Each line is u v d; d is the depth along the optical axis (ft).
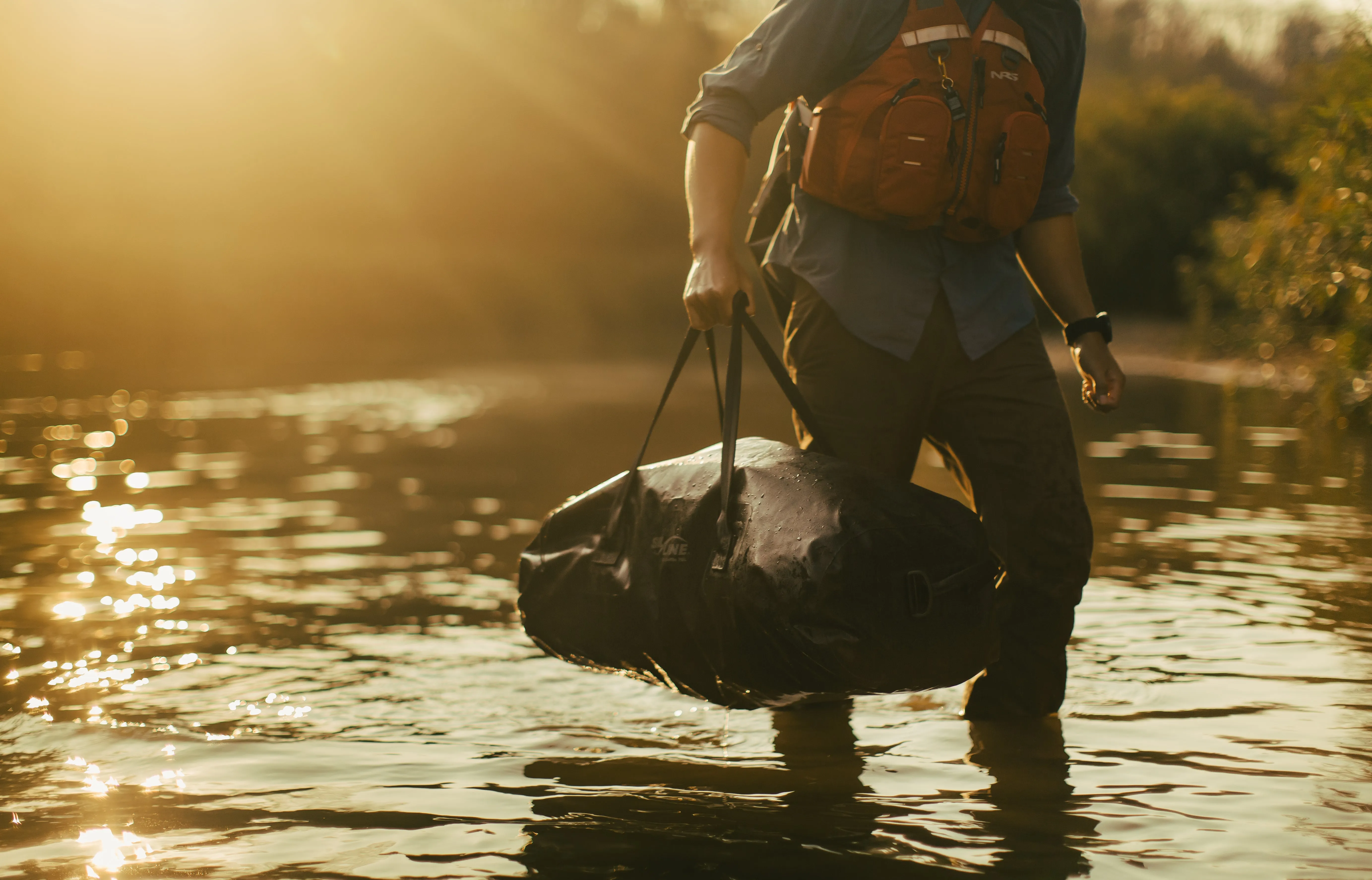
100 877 6.88
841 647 7.35
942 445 10.00
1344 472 25.12
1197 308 59.57
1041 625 9.62
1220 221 59.57
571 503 9.13
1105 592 14.55
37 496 24.53
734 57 9.24
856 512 7.62
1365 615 13.24
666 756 9.04
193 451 31.60
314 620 13.88
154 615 14.17
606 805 7.97
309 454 30.83
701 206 8.80
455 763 8.88
